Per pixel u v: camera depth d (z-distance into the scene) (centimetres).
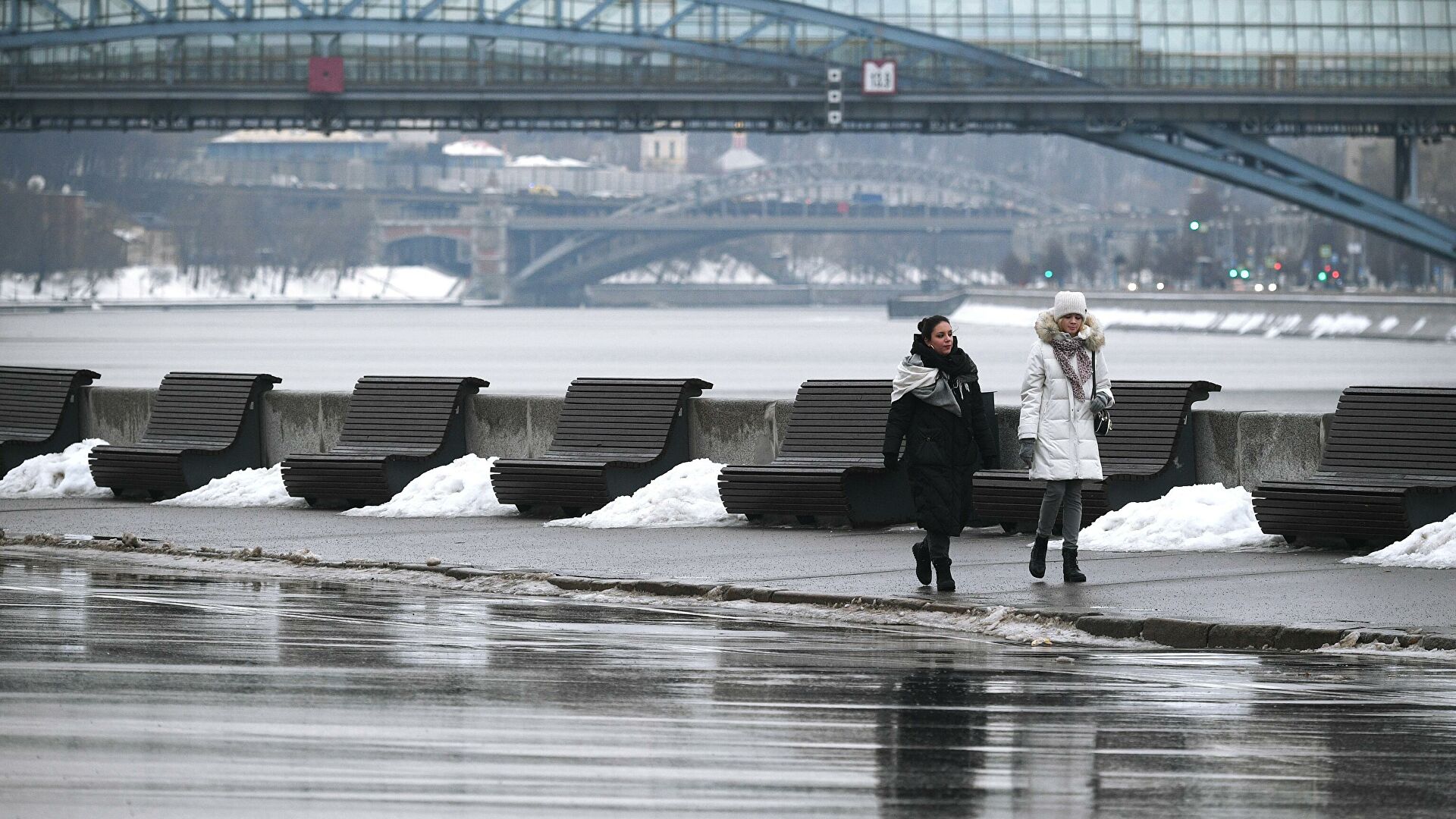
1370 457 4856
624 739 2583
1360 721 2762
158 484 6412
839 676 3130
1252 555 4706
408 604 4019
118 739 2530
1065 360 4269
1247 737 2639
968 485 4175
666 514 5569
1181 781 2359
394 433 6228
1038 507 5088
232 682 2992
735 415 5884
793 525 5519
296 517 5847
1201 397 5288
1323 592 4006
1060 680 3105
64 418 7056
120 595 4109
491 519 5766
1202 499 5019
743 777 2355
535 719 2720
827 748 2538
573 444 5950
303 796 2216
